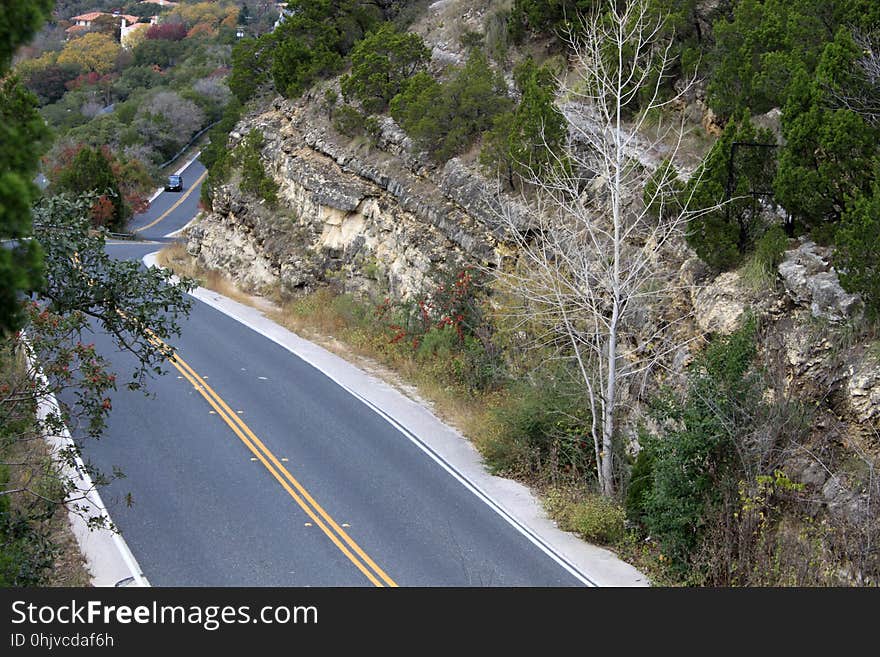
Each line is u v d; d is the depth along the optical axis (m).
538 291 18.86
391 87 30.84
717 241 15.88
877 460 12.21
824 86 16.30
